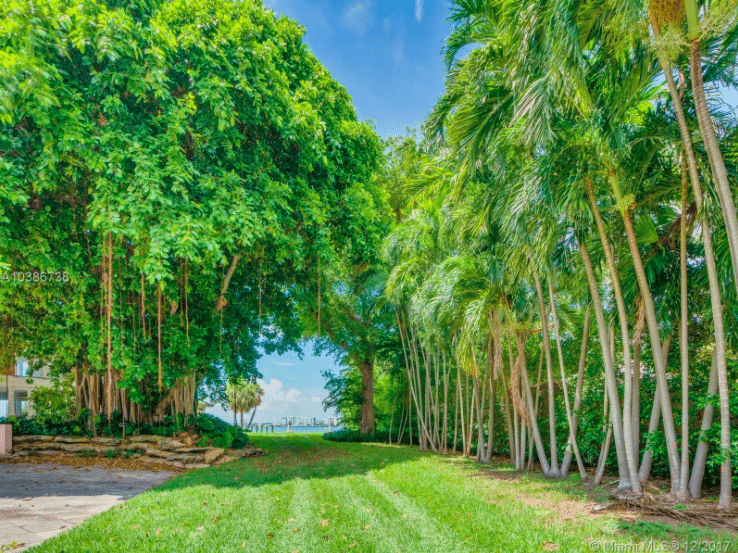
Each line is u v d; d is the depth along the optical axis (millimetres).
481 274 10633
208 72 9758
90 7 8789
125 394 13539
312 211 11594
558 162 7293
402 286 14492
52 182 8781
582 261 8914
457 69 9352
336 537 4902
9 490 8125
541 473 10164
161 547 4570
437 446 18297
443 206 12352
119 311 11289
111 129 9039
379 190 16625
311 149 11852
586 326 9562
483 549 4473
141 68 9055
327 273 18859
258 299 16234
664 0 5840
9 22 7793
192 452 12258
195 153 10625
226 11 11023
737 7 5332
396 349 21984
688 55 6469
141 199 9062
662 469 9148
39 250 9812
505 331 11219
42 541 4840
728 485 6008
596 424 10328
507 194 8539
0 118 7746
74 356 12289
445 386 17047
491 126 8570
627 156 6938
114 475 10195
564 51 6012
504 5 7195
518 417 11672
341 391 26172
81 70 9359
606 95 7066
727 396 6051
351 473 9883
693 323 9031
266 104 10531
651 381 9422
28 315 13406
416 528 5246
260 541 4766
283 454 14602
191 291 13266
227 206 10148
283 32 13500
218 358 13906
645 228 7848
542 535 4898
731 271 6875
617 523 5391
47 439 13133
